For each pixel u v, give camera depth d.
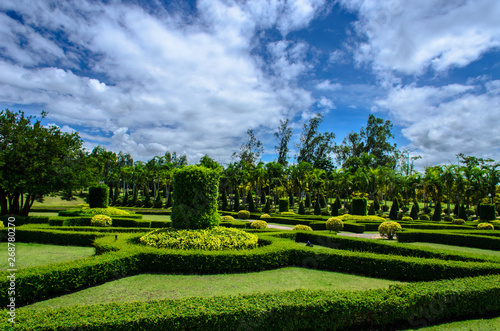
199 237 9.02
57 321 3.85
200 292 6.35
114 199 53.25
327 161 58.81
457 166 34.22
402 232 14.88
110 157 51.16
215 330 4.21
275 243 9.53
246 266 8.05
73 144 18.97
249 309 4.36
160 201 45.75
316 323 4.59
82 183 18.80
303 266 8.78
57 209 30.28
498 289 5.45
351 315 4.71
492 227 18.69
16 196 17.95
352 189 42.53
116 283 6.82
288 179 44.56
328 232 14.06
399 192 41.50
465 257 8.33
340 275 8.00
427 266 7.47
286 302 4.59
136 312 4.16
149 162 49.34
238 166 48.34
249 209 39.16
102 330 3.86
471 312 5.32
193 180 9.91
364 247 10.62
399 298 4.93
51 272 5.90
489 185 34.62
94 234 11.24
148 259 7.76
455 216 35.00
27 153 16.09
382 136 56.72
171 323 4.08
